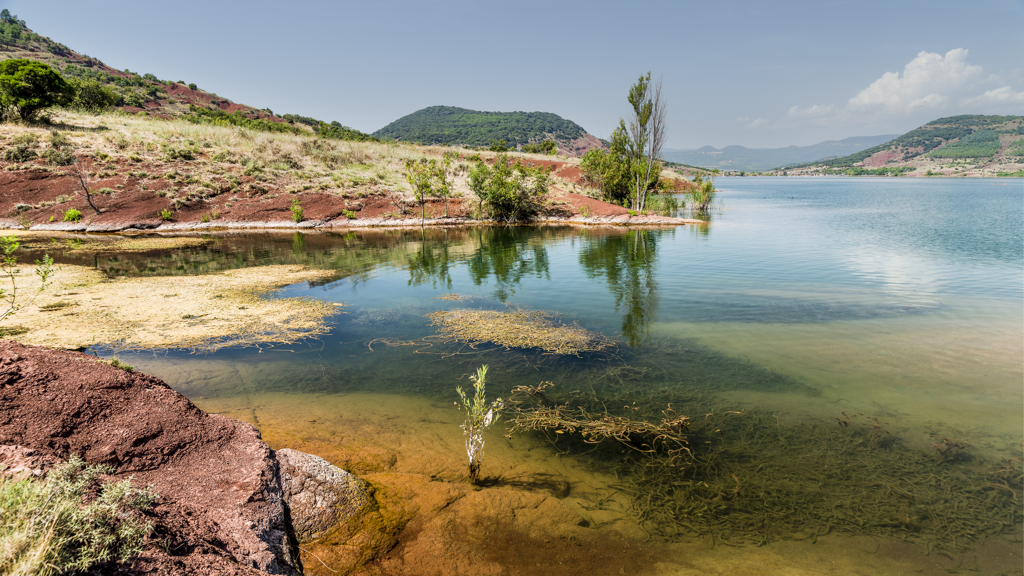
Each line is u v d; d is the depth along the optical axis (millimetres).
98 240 20734
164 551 2262
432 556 3311
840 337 8461
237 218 27531
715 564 3326
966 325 8961
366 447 4824
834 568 3295
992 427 5285
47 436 3180
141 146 30984
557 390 6484
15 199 24062
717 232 24219
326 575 3062
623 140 35062
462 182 36656
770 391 6359
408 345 8328
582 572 3217
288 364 7348
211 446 3729
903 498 4074
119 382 3943
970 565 3320
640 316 9984
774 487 4254
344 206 30188
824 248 18172
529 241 22422
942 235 20891
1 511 1867
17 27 96500
